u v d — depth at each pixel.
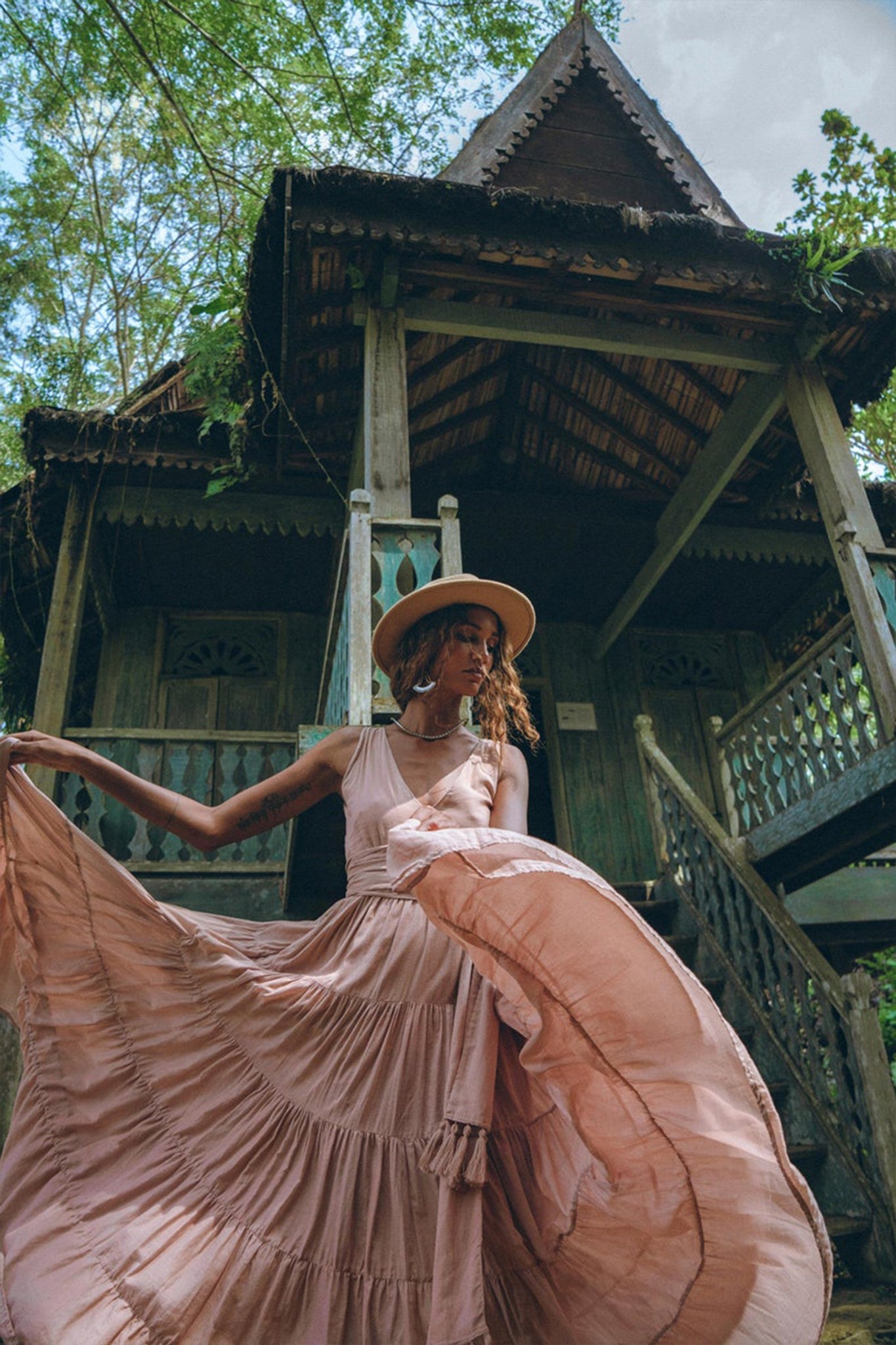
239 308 7.13
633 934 1.37
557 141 7.21
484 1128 1.48
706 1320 1.41
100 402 12.61
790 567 9.50
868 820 5.92
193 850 6.84
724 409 7.56
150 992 1.85
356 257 5.83
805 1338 1.31
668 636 10.23
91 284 12.14
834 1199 4.85
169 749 7.07
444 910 1.41
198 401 8.41
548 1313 1.48
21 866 1.96
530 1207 1.53
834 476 6.09
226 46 7.42
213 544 8.62
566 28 7.39
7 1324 1.50
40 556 8.69
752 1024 5.84
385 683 4.36
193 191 8.05
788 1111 5.36
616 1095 1.39
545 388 8.08
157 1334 1.46
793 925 5.61
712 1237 1.38
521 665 9.69
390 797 1.97
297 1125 1.64
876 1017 4.87
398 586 4.71
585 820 9.15
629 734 9.62
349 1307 1.46
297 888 6.40
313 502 8.32
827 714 6.05
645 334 6.37
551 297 6.16
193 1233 1.56
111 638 9.12
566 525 8.65
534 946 1.41
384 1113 1.60
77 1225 1.60
